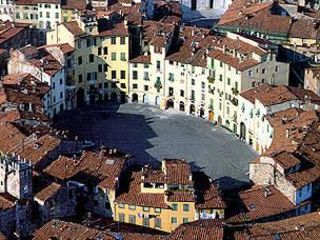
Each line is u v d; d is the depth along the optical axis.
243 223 196.88
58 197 196.50
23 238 188.00
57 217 197.38
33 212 194.38
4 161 196.50
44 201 192.88
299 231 183.88
